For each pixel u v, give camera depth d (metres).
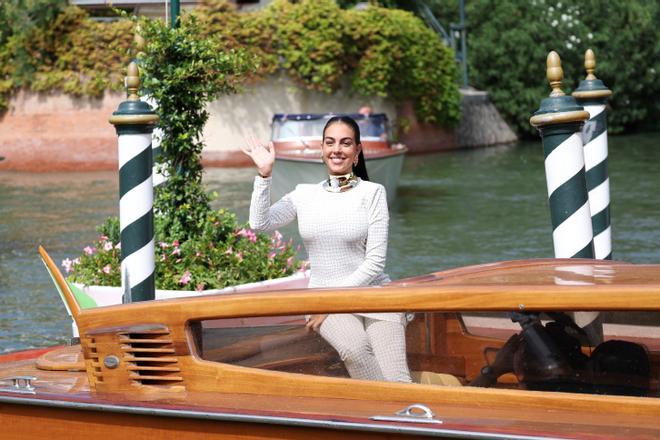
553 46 38.41
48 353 5.61
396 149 22.20
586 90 8.65
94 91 29.25
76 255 14.70
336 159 5.69
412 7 38.59
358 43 31.12
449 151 33.91
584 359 4.30
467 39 39.34
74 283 8.68
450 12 40.62
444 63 33.78
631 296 4.17
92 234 16.72
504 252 14.43
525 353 4.39
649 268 4.80
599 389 4.29
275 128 22.52
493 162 29.06
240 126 30.12
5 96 29.98
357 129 5.74
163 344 4.79
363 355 4.60
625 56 38.84
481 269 5.08
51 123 29.72
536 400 4.27
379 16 31.39
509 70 38.41
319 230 5.66
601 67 38.25
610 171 25.30
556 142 7.11
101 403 4.61
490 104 38.06
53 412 4.75
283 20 30.02
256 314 4.68
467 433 3.99
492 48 38.41
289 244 9.36
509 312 4.40
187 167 9.16
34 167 29.81
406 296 4.50
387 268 13.30
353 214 5.63
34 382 5.02
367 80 31.41
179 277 8.67
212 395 4.68
